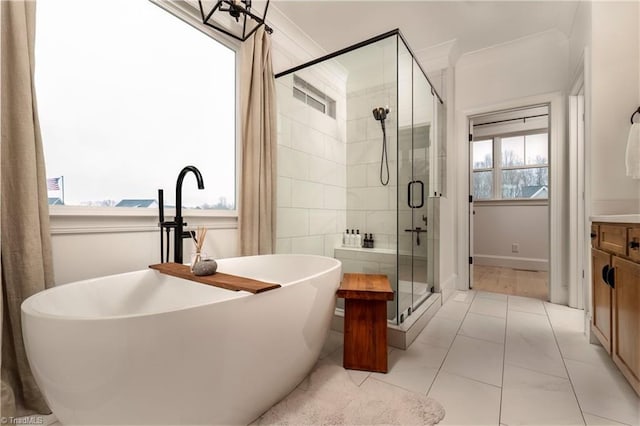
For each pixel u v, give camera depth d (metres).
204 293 1.36
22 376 1.08
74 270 1.33
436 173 2.84
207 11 1.93
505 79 2.96
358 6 2.33
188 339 0.88
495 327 2.12
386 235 2.37
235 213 2.12
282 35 2.53
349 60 2.32
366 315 1.54
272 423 1.11
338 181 2.65
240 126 2.10
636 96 1.82
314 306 1.31
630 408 1.21
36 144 1.13
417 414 1.16
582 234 2.52
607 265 1.54
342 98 2.56
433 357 1.67
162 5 1.74
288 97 2.50
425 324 2.16
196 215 1.87
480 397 1.29
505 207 4.57
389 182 2.34
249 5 1.49
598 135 1.89
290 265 1.95
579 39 2.31
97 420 0.83
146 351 0.82
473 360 1.63
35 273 1.09
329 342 1.90
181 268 1.44
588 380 1.42
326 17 2.45
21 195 1.08
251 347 1.04
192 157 1.94
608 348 1.51
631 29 1.83
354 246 2.54
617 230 1.43
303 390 1.32
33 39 1.14
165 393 0.87
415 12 2.42
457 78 3.20
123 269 1.52
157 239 1.68
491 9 2.39
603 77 1.88
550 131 2.76
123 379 0.81
